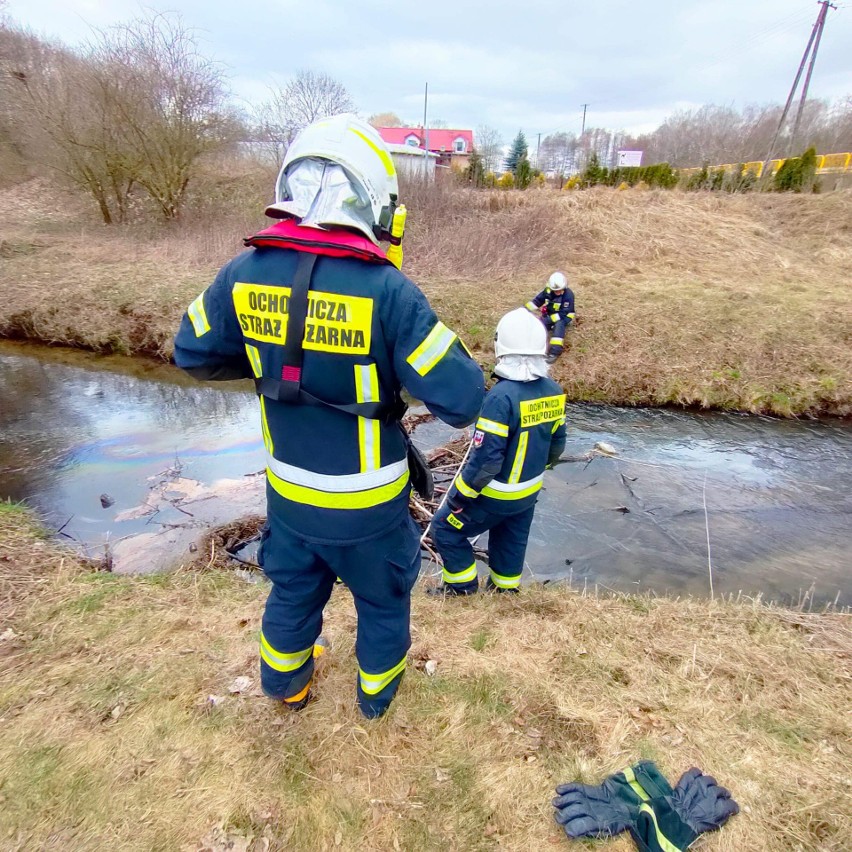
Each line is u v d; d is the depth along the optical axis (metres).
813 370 6.82
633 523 4.27
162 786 1.74
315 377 1.29
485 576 3.58
